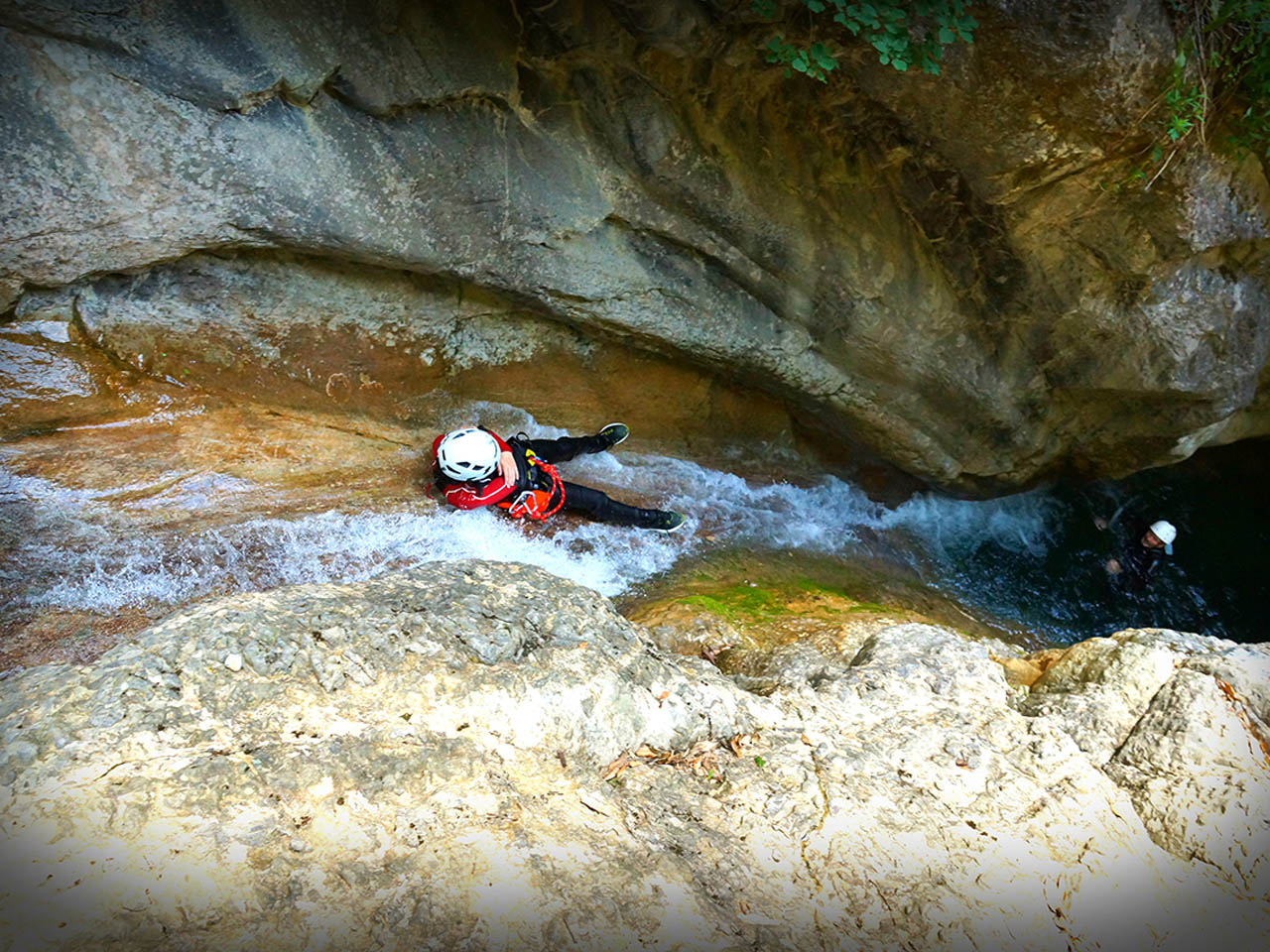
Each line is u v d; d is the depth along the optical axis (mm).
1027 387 6051
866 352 5746
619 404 6121
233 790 2055
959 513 7223
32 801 1907
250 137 3932
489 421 5727
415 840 2088
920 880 2570
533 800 2324
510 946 1931
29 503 4129
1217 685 3363
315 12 3770
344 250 4480
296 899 1871
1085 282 5234
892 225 5199
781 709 3111
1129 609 7223
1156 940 2629
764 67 4285
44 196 3768
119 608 3938
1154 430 6230
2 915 1658
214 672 2344
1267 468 8195
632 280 5156
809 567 6191
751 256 5188
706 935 2152
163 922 1739
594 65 4301
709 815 2570
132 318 4492
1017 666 4082
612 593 5242
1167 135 4141
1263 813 2988
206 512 4465
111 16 3475
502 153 4469
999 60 3859
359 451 5129
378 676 2479
